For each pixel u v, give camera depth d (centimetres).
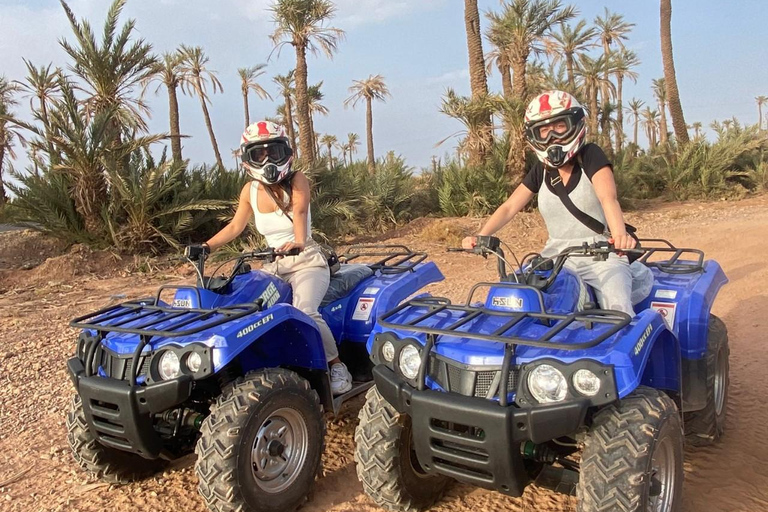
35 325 864
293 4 1847
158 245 1419
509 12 2005
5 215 1436
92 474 424
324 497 401
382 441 353
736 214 1784
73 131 1351
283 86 4266
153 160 1482
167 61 2859
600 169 378
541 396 300
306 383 397
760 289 835
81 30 1459
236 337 357
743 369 580
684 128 2791
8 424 542
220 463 347
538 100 374
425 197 1930
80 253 1340
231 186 1504
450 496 392
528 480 321
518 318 326
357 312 501
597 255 344
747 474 401
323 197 1574
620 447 291
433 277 562
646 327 322
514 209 426
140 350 366
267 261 461
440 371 330
